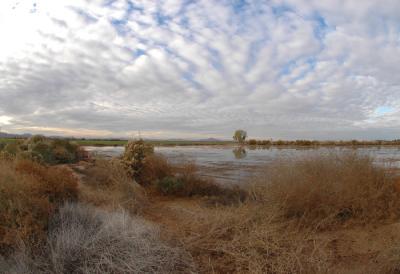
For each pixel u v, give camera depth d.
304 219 5.24
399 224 4.96
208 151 42.00
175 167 10.05
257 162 20.55
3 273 3.12
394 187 6.15
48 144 18.17
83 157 21.56
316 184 5.69
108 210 5.70
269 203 5.52
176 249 3.93
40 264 3.35
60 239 3.70
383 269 3.56
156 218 6.21
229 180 11.78
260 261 3.65
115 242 3.81
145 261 3.49
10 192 4.02
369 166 6.49
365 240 4.64
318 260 3.55
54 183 5.22
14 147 14.51
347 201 5.63
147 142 10.87
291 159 6.73
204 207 6.96
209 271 3.63
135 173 9.84
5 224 3.65
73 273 3.29
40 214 4.05
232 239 4.33
